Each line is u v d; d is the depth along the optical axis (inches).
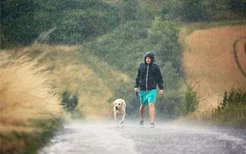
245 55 3334.2
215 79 3068.4
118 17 3543.3
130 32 3358.8
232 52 3331.7
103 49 3221.0
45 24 3334.2
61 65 2989.7
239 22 3639.3
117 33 3383.4
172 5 3718.0
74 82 2807.6
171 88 2731.3
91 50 3233.3
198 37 3427.7
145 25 3444.9
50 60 3024.1
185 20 3644.2
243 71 3198.8
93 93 2687.0
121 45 3250.5
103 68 3014.3
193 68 3100.4
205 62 3179.1
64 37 3302.2
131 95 2292.1
